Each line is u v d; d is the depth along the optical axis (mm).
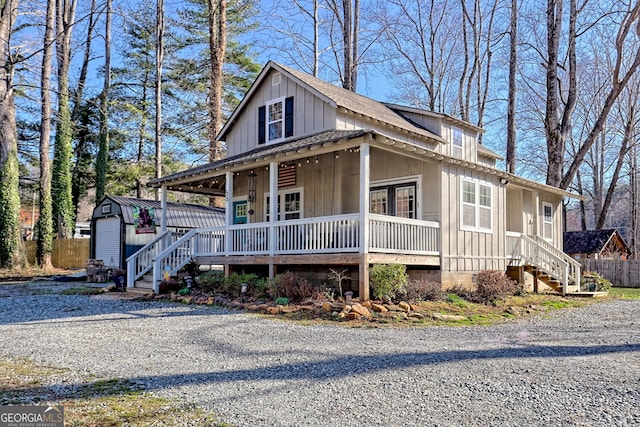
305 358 5715
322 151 10734
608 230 27484
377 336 7207
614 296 14727
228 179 13117
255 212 15828
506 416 3791
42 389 4500
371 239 10055
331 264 11148
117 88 32344
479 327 8328
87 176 32781
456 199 12516
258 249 12016
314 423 3646
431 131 16156
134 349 6258
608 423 3648
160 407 3984
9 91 20516
